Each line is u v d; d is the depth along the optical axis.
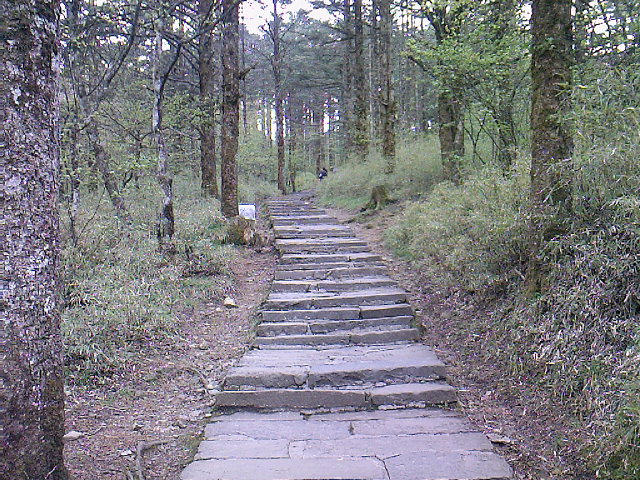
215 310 7.04
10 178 2.46
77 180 6.75
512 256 5.77
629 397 3.12
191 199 12.44
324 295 7.03
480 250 6.15
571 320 4.18
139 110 10.33
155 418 4.36
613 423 3.21
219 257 8.38
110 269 6.64
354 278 7.81
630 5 6.23
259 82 36.12
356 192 16.12
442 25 9.94
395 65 22.91
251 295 7.69
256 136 29.94
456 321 6.04
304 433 4.03
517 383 4.50
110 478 3.33
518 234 5.55
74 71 7.34
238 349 5.86
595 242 4.23
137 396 4.71
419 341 5.83
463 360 5.24
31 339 2.59
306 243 9.50
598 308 4.00
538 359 4.23
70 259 6.30
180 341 5.99
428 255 7.98
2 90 2.43
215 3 8.68
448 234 7.24
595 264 4.15
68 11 7.04
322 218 12.24
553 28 4.90
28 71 2.51
